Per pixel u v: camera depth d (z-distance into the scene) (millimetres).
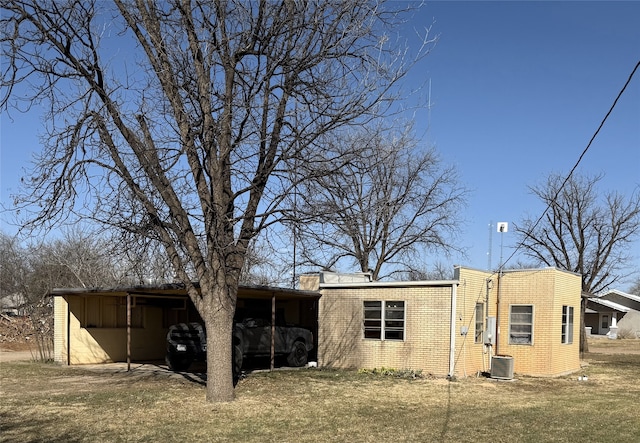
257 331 18078
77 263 30766
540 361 18438
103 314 21078
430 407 11797
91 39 11188
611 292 57594
